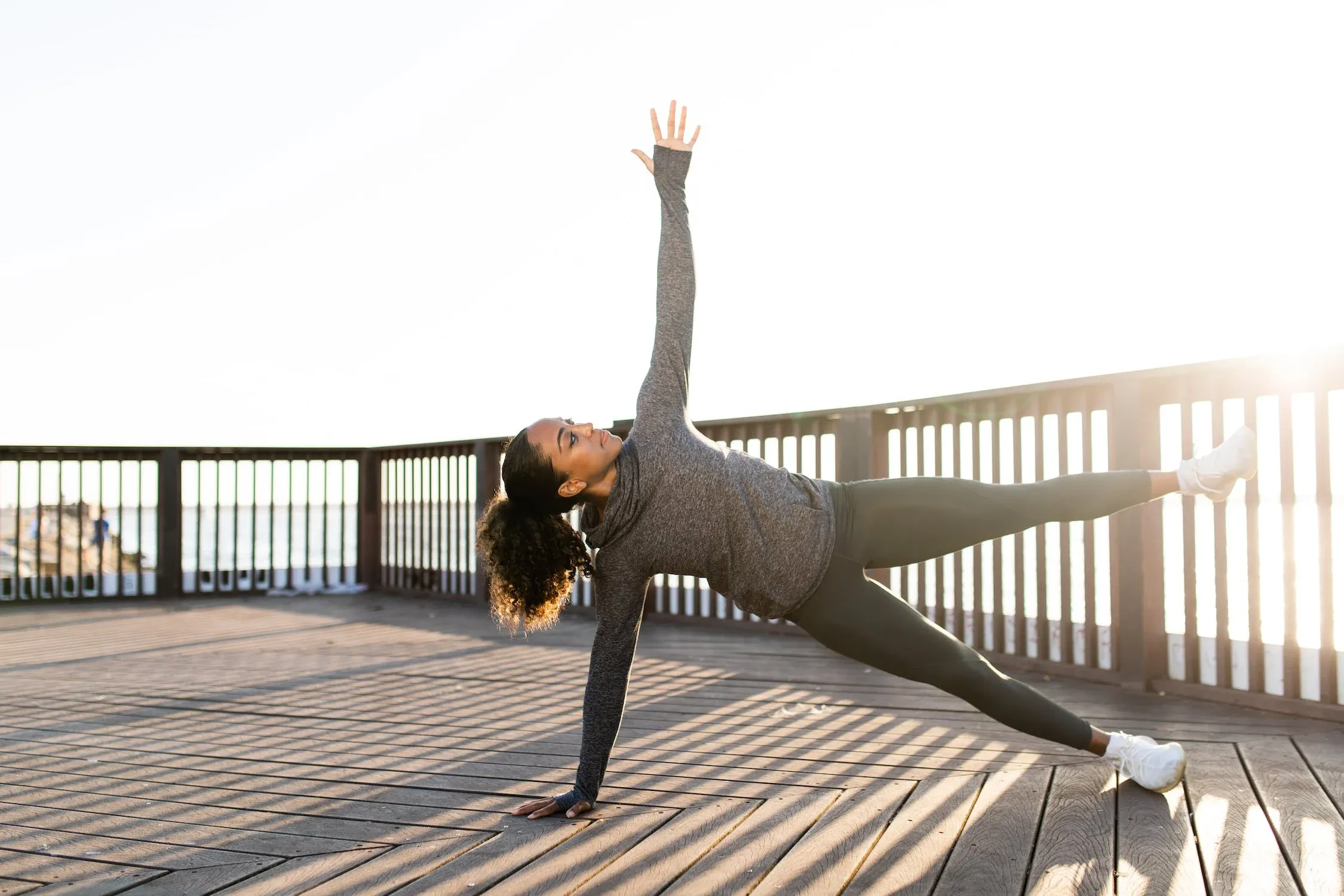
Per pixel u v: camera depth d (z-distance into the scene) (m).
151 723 3.03
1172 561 3.44
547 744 2.70
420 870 1.70
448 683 3.72
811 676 3.80
